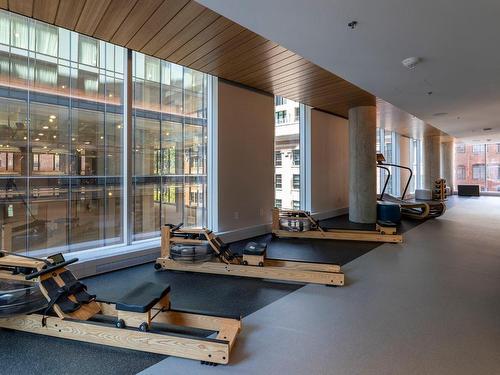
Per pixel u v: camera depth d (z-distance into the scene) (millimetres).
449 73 3992
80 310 2371
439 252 4699
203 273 3756
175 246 3900
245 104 5543
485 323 2453
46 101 3707
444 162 15102
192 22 3209
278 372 1849
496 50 3248
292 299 2955
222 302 2900
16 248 3537
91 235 4137
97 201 4172
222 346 1910
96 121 4117
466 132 10086
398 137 12023
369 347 2115
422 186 13969
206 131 5332
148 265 4125
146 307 2023
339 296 3018
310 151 7371
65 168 3891
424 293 3078
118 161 4316
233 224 5430
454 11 2457
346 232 5574
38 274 2270
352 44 3107
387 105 6918
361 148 7062
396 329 2363
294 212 5887
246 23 2688
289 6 2396
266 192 6031
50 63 3717
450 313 2633
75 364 1941
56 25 3258
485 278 3516
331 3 2348
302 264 3701
